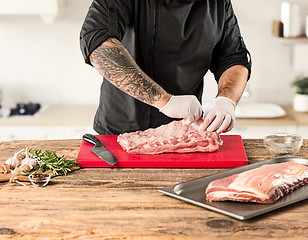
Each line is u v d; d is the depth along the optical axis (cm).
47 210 138
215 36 209
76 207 139
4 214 135
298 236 122
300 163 170
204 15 206
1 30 372
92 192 150
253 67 377
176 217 132
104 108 227
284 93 379
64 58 377
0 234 125
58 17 360
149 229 126
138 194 148
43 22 371
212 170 170
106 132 227
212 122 186
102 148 185
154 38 205
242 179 144
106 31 186
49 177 157
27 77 380
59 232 125
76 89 381
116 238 123
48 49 375
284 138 189
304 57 363
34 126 337
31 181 154
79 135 340
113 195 147
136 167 173
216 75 224
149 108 217
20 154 182
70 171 169
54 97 383
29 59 377
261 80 378
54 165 167
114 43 184
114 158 174
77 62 377
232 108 195
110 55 182
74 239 123
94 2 192
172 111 181
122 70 181
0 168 166
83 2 367
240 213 131
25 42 374
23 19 370
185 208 138
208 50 210
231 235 123
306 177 150
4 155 186
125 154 181
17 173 162
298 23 350
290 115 346
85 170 170
